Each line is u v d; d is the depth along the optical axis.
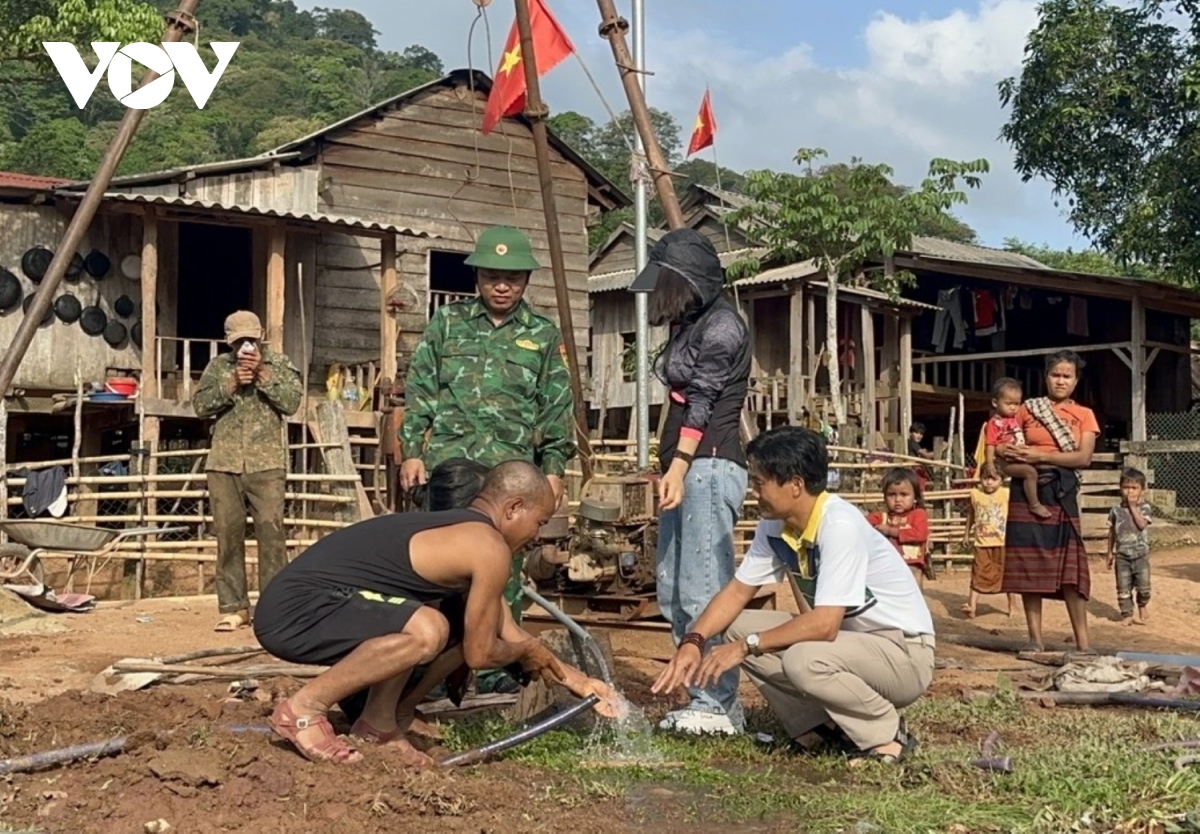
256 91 71.94
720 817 4.16
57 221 16.75
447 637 4.54
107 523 14.12
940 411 28.75
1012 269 22.67
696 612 5.48
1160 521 21.08
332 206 19.61
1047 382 8.13
